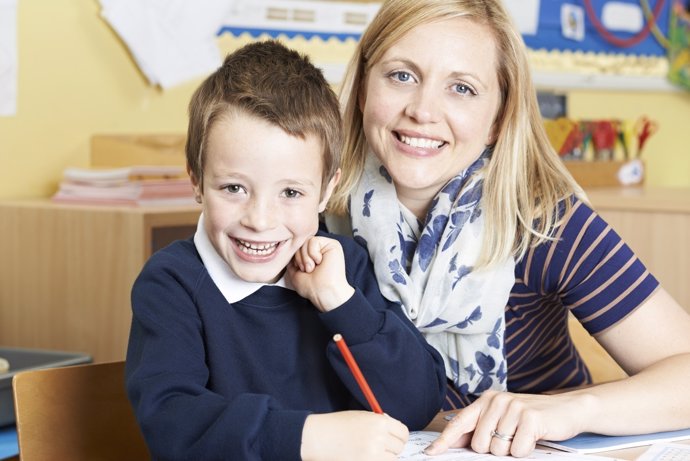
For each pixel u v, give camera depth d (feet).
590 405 4.07
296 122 3.92
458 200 4.81
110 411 4.33
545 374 5.26
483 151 4.93
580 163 10.69
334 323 4.16
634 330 4.64
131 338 4.11
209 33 9.23
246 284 4.19
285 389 4.21
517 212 4.75
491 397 4.00
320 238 4.35
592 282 4.68
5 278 7.88
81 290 7.56
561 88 11.77
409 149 4.65
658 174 12.98
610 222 9.05
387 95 4.65
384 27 4.73
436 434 4.17
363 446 3.48
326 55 9.93
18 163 8.31
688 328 4.65
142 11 8.85
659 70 12.76
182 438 3.61
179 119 9.23
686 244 8.65
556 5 11.69
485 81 4.64
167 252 4.25
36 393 4.09
